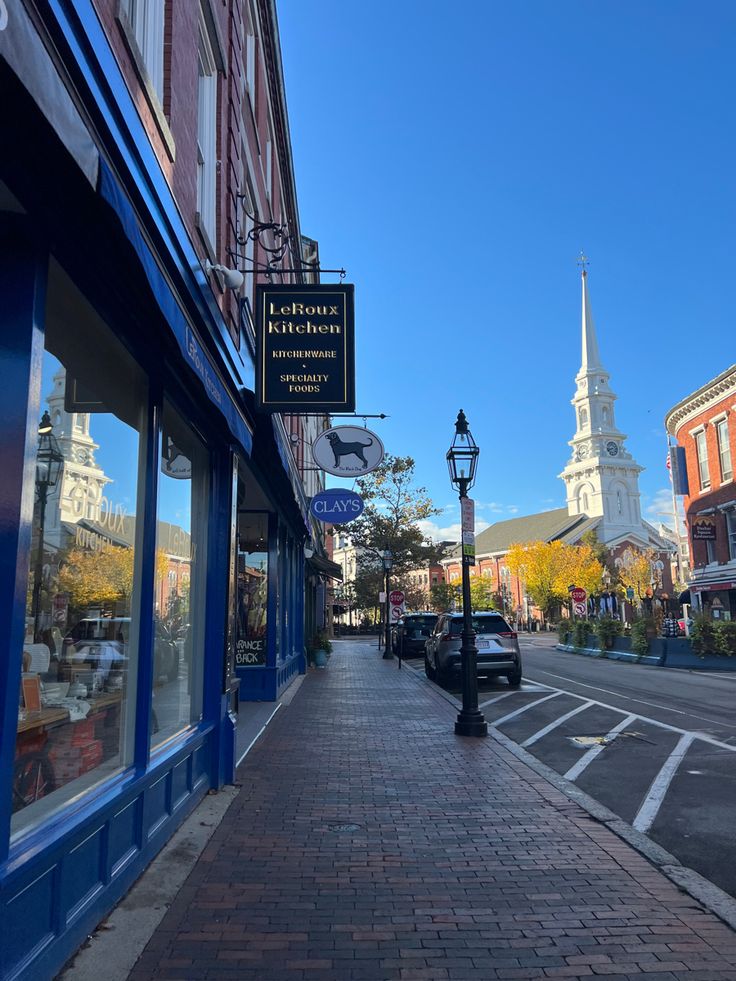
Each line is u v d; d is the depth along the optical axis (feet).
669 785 24.48
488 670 55.06
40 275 11.11
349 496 52.47
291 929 13.29
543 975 11.73
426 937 13.01
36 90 8.60
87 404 14.05
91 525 14.14
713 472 109.70
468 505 35.58
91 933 12.54
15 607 10.05
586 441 284.61
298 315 27.37
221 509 23.98
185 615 21.17
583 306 303.68
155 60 19.11
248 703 42.68
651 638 81.46
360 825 19.53
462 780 24.63
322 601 117.19
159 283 13.23
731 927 13.37
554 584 223.71
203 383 17.19
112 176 11.41
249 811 20.75
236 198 29.89
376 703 44.91
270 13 42.06
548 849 17.67
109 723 14.83
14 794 10.87
